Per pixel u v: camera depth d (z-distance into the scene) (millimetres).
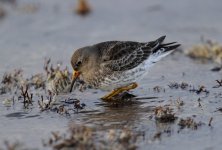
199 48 19547
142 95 15125
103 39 21594
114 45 15305
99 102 14602
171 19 24250
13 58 19172
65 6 26641
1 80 16656
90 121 12922
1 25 23672
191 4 26344
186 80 16500
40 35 22250
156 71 17594
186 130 12156
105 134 11906
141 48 15367
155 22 23875
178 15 24797
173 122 12742
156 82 16391
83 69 15195
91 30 22938
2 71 17625
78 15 25141
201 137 11719
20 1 27438
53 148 11102
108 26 23438
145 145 11289
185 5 26234
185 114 13320
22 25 23672
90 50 15164
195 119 12922
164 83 16250
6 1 27328
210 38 21516
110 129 12234
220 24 23375
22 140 11578
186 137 11727
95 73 15078
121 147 11047
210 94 15008
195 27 23078
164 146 11227
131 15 25000
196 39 21484
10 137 11797
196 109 13703
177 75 17125
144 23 23750
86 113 13602
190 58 19250
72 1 27484
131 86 15344
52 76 16000
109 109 13945
